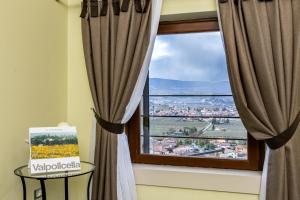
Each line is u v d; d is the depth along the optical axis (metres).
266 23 1.69
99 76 1.95
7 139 1.61
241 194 1.84
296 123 1.65
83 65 2.15
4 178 1.59
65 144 1.66
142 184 2.00
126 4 1.90
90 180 1.83
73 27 2.17
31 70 1.80
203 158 2.04
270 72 1.66
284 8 1.66
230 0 1.75
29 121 1.78
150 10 1.90
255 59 1.69
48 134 1.64
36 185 1.84
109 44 1.95
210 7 1.91
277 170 1.64
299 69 1.64
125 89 1.90
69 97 2.18
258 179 1.81
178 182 1.93
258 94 1.71
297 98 1.65
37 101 1.85
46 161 1.58
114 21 1.94
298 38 1.64
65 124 1.78
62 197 2.07
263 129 1.70
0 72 1.57
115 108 1.91
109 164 1.90
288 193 1.63
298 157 1.64
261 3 1.70
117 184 1.90
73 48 2.17
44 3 1.92
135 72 1.89
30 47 1.79
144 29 1.88
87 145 2.13
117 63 1.90
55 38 2.03
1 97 1.57
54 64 2.02
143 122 2.17
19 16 1.70
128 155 1.98
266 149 1.76
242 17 1.73
